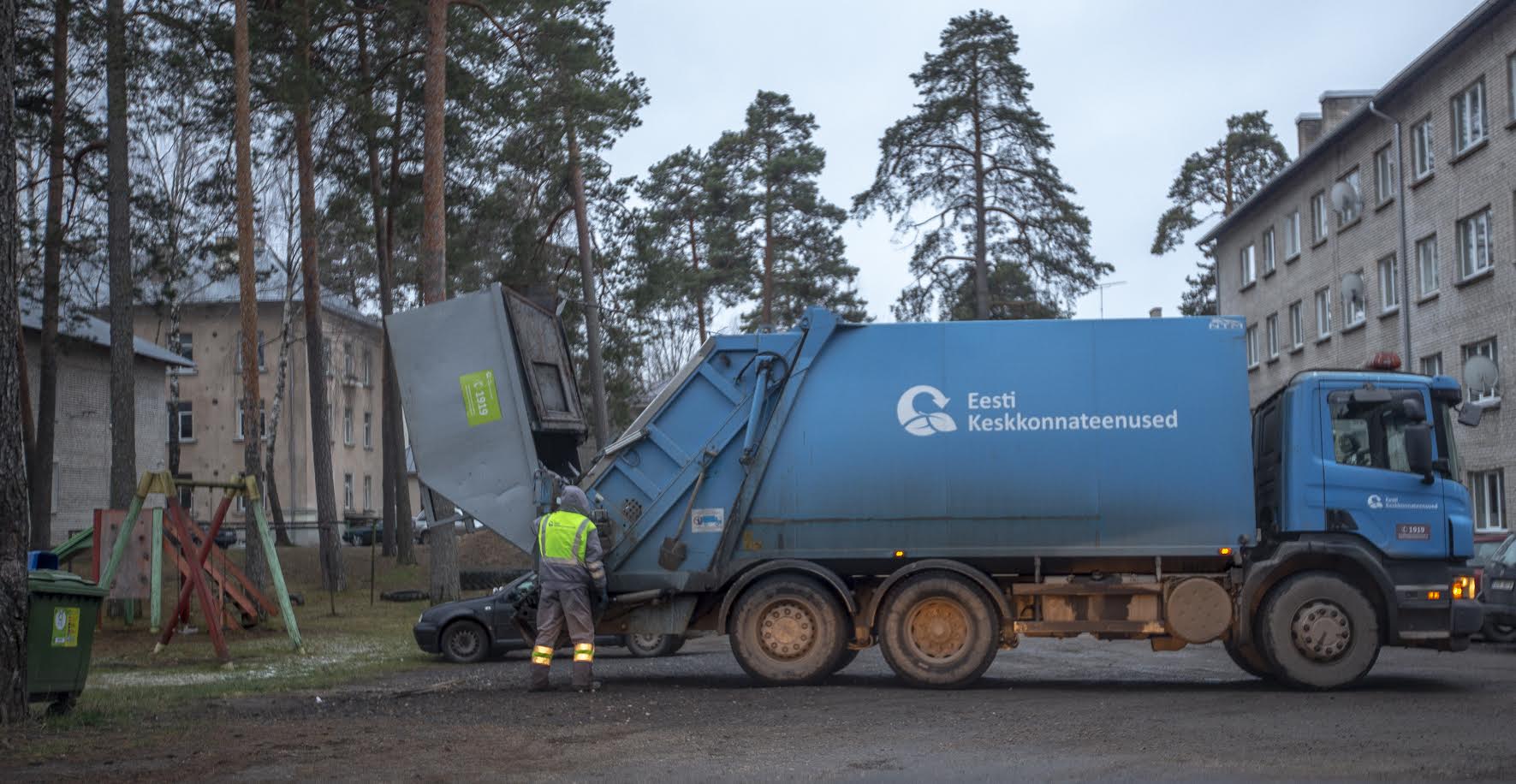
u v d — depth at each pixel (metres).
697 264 51.81
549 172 33.56
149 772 7.83
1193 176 54.56
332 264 38.91
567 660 17.56
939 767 7.89
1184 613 12.27
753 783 7.41
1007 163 40.62
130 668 15.77
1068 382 12.50
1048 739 8.95
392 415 37.38
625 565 12.91
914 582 12.37
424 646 17.11
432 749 8.65
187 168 33.06
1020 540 12.40
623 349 37.78
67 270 29.41
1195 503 12.30
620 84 33.62
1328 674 12.07
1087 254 40.19
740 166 51.62
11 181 9.76
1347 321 37.72
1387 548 12.23
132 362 25.12
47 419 29.41
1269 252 45.88
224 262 32.19
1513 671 14.15
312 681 13.92
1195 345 12.46
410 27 28.53
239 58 23.97
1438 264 31.59
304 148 30.92
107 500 42.31
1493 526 29.06
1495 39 28.67
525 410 13.32
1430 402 12.55
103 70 26.94
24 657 9.73
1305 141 45.97
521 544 13.21
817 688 12.38
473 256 33.75
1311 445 12.42
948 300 41.66
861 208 41.69
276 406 46.22
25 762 8.18
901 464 12.56
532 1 27.72
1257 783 7.34
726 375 12.98
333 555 31.19
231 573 21.66
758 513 12.73
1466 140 30.36
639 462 13.00
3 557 9.59
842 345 12.78
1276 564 12.20
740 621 12.62
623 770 7.83
